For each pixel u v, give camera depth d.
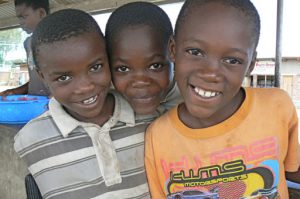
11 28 4.35
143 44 0.81
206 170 0.82
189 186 0.83
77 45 0.76
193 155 0.82
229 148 0.81
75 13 0.80
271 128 0.81
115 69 0.86
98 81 0.81
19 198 1.79
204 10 0.69
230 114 0.82
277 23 1.80
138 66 0.83
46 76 0.82
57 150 0.89
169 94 0.99
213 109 0.76
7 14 4.17
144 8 0.85
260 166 0.80
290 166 0.88
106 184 0.88
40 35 0.78
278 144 0.81
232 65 0.70
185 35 0.72
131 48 0.81
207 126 0.82
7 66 11.86
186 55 0.73
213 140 0.81
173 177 0.85
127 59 0.82
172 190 0.86
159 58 0.85
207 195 0.82
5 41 13.40
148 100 0.89
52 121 0.92
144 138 0.93
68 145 0.89
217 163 0.81
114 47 0.83
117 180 0.89
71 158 0.89
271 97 0.83
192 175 0.83
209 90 0.72
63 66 0.77
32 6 2.27
